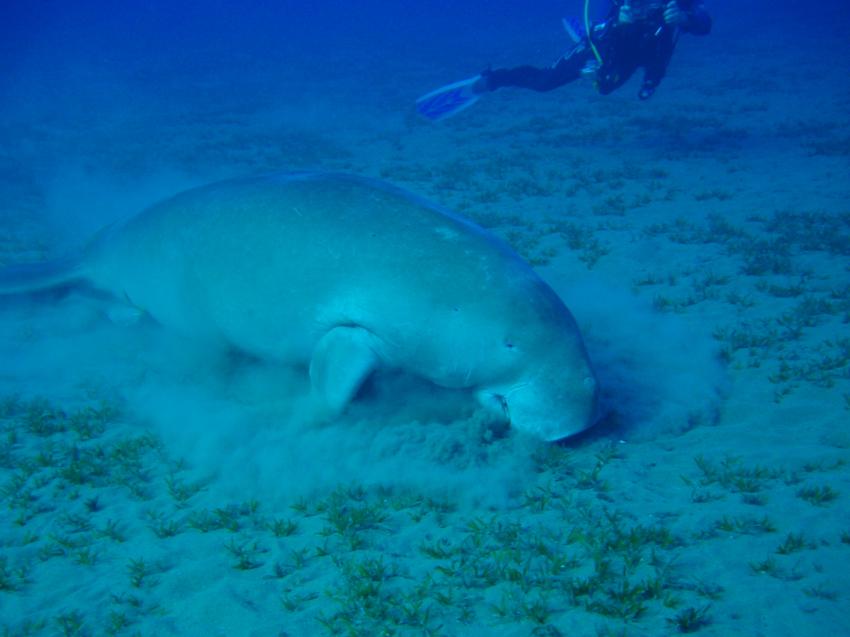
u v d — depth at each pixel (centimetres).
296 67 3397
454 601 259
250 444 388
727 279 650
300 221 405
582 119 1819
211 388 463
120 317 540
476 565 276
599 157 1330
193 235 450
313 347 414
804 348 489
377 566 281
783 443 365
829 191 978
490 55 3466
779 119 1630
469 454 360
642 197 985
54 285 579
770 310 572
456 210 966
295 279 399
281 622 257
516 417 368
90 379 486
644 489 327
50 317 597
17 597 284
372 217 392
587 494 325
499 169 1216
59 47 5100
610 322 555
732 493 319
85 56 4316
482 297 361
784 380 441
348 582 273
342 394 371
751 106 1811
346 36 5669
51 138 1677
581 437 380
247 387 458
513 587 263
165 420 428
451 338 364
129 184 1180
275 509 337
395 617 253
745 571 260
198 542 312
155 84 2866
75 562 305
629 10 1048
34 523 335
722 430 385
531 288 371
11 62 3950
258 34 6197
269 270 409
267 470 364
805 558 263
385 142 1602
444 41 4688
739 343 507
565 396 355
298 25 7512
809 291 609
